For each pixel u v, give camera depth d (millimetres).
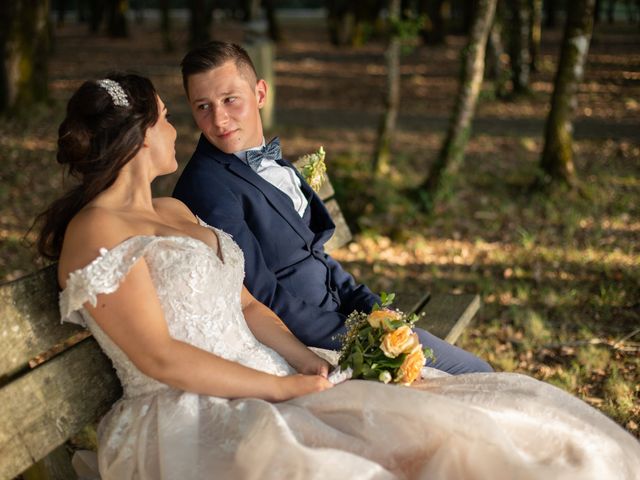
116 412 2596
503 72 15625
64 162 2543
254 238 3150
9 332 2334
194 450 2387
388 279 6223
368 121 14094
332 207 4574
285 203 3354
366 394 2473
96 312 2385
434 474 2340
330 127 13383
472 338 5004
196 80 3217
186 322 2547
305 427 2402
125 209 2557
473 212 7914
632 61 21297
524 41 15469
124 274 2332
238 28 38562
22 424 2312
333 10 29062
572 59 7898
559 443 2467
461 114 7953
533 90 16234
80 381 2541
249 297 3025
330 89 18562
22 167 9859
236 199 3207
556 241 6977
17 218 7816
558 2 41125
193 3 21969
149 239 2410
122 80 2545
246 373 2543
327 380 2727
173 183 8992
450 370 3352
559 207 7840
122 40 32312
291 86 19156
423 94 17531
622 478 2453
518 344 4895
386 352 2602
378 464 2320
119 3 32656
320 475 2223
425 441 2400
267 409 2373
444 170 8023
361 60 24484
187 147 11383
